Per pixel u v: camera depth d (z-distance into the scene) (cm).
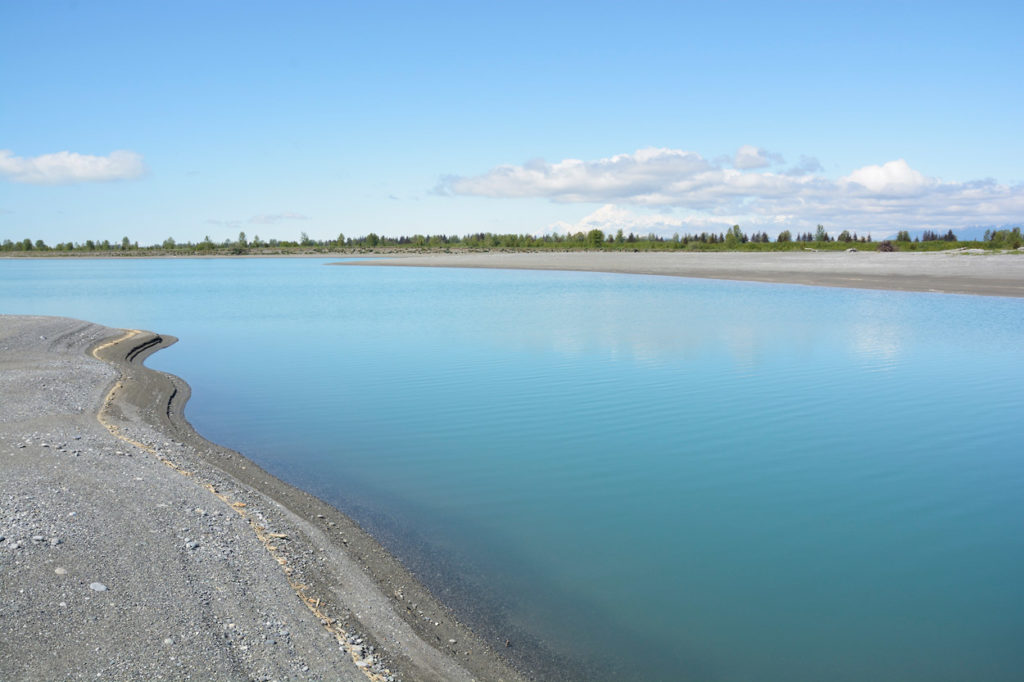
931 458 1509
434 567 1004
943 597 933
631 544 1092
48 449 1346
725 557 1049
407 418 1873
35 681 617
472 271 9281
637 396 2080
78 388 1989
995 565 1021
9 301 5759
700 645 819
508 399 2066
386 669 726
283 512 1160
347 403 2052
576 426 1772
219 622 754
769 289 5531
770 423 1783
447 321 3928
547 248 17438
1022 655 802
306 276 9156
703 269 7825
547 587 952
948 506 1246
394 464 1486
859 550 1075
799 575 994
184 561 885
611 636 836
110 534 941
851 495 1303
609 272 8269
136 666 655
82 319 4406
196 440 1639
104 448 1402
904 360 2584
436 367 2583
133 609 757
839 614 891
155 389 2159
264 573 893
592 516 1203
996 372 2369
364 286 6988
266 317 4375
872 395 2061
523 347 2973
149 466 1316
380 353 2917
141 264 14725
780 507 1246
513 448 1598
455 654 783
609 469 1448
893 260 8094
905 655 803
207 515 1070
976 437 1652
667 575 991
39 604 743
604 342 3056
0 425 1515
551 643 820
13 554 843
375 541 1085
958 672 771
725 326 3478
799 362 2566
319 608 836
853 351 2770
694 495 1304
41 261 17088
